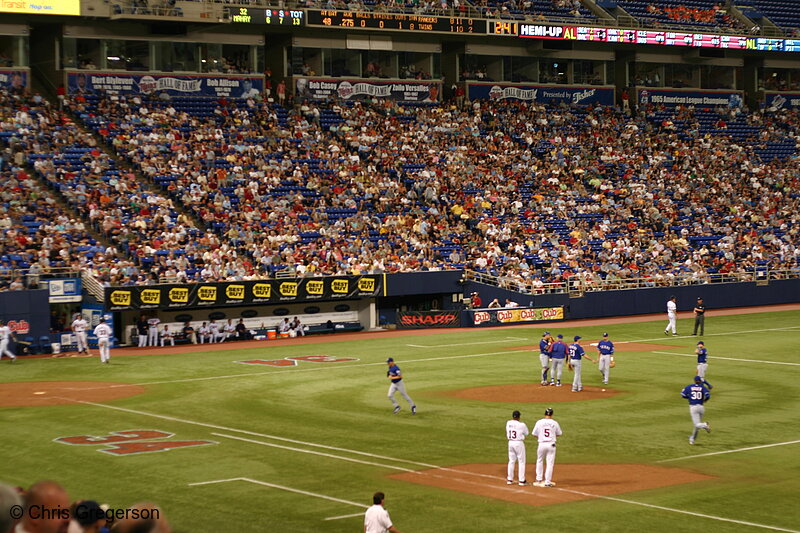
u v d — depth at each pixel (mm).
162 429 31625
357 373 44594
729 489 23609
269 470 25734
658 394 38219
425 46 87250
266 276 61781
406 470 25781
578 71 94500
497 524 20484
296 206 68375
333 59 83812
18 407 35875
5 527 6117
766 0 102312
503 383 41469
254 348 55219
